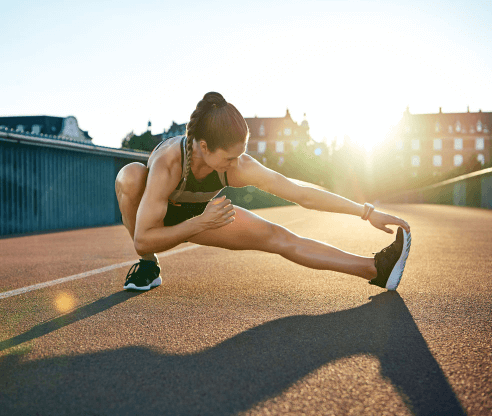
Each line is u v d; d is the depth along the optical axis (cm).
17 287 308
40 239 815
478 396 132
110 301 259
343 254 270
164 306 245
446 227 882
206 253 487
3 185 1129
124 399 131
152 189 225
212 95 201
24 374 151
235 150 202
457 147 7250
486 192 2367
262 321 213
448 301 253
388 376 147
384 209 2045
